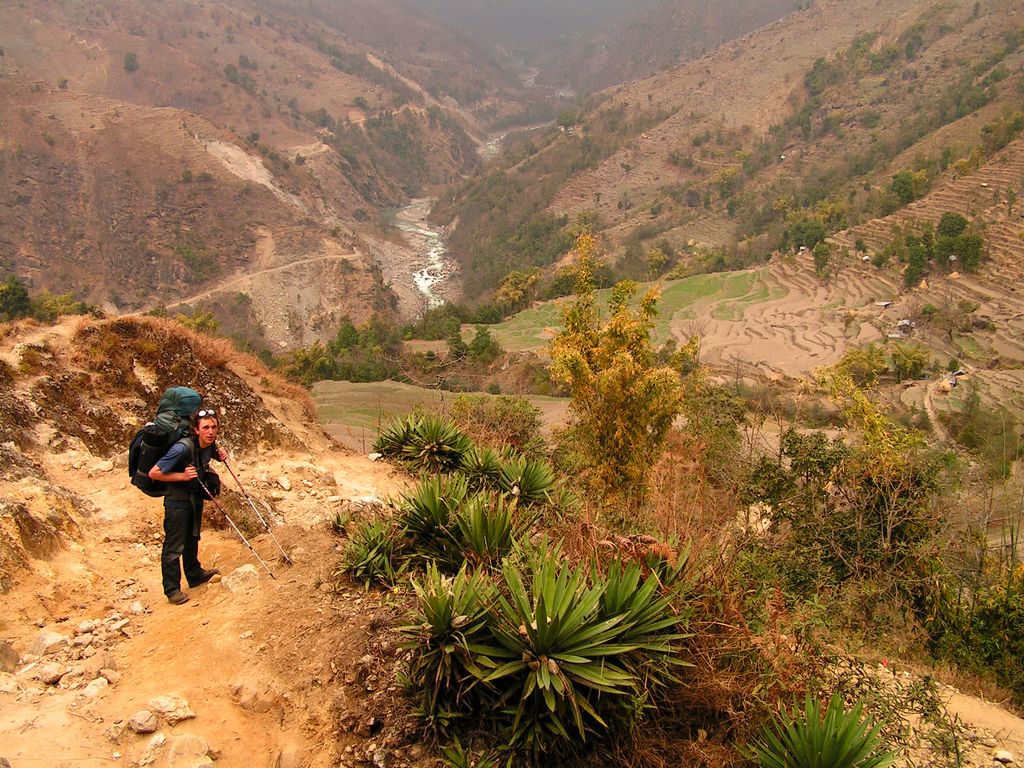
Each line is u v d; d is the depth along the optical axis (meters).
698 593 5.03
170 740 3.98
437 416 10.16
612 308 13.41
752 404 23.55
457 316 101.00
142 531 6.59
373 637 4.83
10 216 149.25
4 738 3.79
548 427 20.19
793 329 81.81
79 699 4.23
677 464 11.17
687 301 105.38
